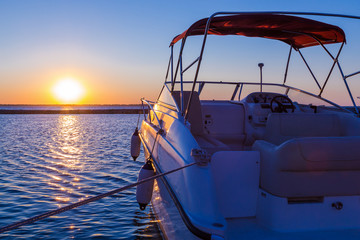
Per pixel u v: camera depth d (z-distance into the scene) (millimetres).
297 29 5000
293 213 3102
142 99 7695
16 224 2141
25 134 30297
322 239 2986
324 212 3150
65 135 29312
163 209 4555
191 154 3236
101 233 6184
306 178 3078
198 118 5539
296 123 4457
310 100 6059
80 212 7398
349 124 4391
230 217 3365
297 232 3109
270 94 6430
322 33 5078
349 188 3143
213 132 5938
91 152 17844
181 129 3998
